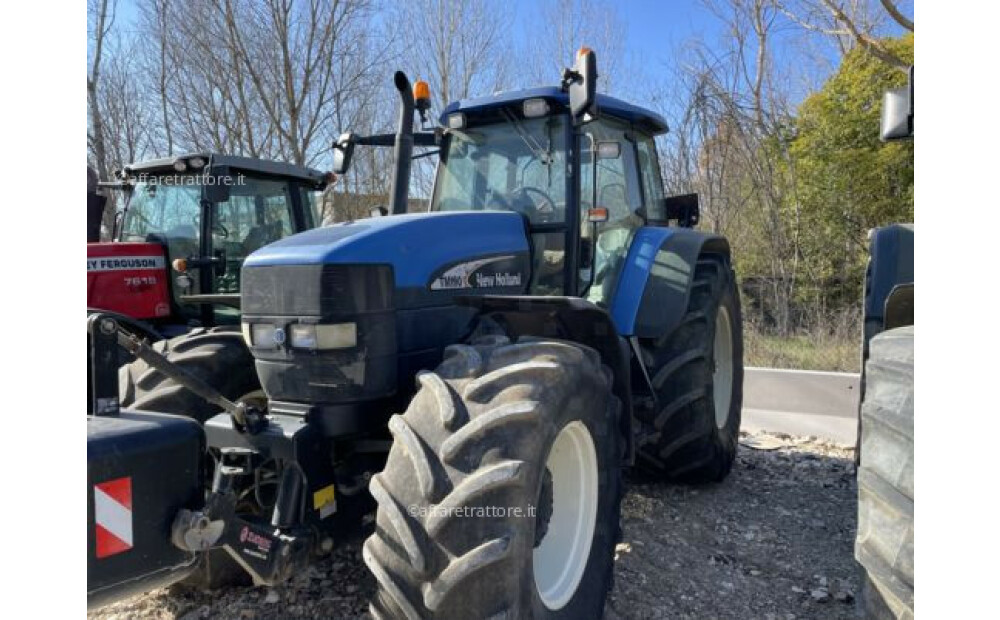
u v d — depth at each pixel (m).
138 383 2.68
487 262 2.64
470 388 1.90
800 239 9.30
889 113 2.33
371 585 2.59
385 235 2.30
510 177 3.19
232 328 3.10
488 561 1.67
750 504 3.53
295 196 5.89
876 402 1.76
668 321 3.20
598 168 3.39
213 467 2.26
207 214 5.12
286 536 1.97
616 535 2.41
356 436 2.28
